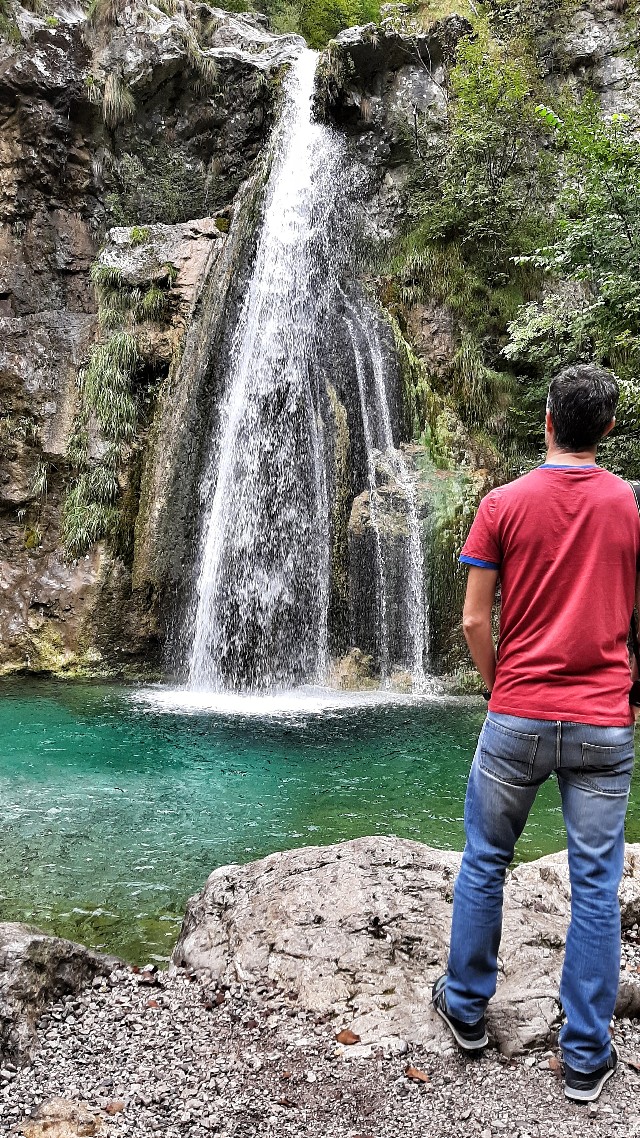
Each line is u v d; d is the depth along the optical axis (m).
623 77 13.98
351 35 13.34
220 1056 2.36
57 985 2.65
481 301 12.87
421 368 12.09
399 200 13.50
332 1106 2.13
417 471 11.30
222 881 3.25
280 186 12.55
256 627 10.80
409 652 10.73
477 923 2.28
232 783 6.05
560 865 3.44
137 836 4.95
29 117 11.82
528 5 14.63
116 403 11.31
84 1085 2.22
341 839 4.93
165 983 2.79
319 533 10.91
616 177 9.10
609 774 2.16
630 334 9.57
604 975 2.13
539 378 12.39
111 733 7.55
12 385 11.42
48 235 12.20
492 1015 2.46
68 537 10.98
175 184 13.10
